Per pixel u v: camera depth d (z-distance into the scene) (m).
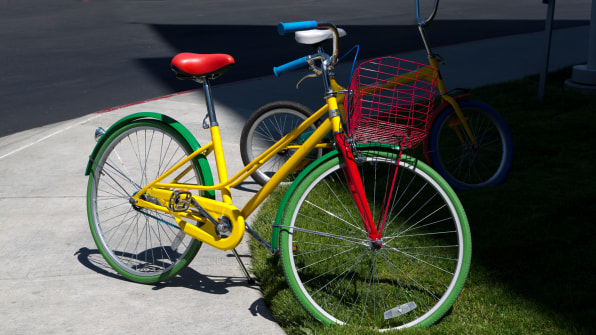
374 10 17.64
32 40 13.12
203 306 3.14
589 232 3.77
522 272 3.35
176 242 3.31
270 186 3.02
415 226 3.95
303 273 3.36
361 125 2.85
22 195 4.63
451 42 11.63
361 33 13.09
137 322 2.99
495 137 5.59
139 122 3.38
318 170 2.84
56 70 10.04
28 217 4.24
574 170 4.82
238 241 3.04
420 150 5.14
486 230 3.84
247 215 3.08
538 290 3.16
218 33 13.74
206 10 18.42
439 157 4.55
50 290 3.28
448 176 4.56
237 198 4.54
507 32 12.73
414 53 10.11
